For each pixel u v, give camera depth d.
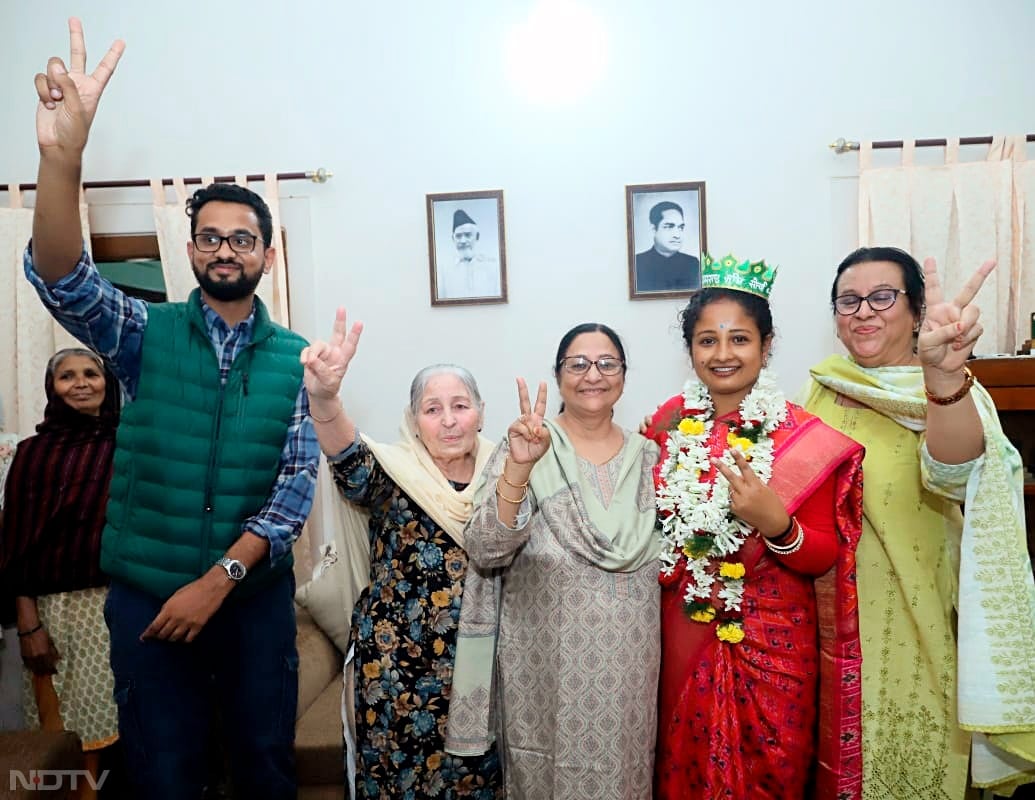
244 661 1.75
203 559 1.67
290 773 1.82
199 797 1.73
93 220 3.05
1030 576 1.49
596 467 1.65
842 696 1.52
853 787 1.53
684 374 2.98
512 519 1.48
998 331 2.83
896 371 1.64
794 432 1.58
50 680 2.27
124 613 1.68
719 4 2.95
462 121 2.99
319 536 3.06
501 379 3.03
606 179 2.98
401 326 3.04
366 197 3.02
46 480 2.26
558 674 1.50
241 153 3.03
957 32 2.92
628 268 2.97
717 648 1.55
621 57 2.97
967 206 2.83
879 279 1.63
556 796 1.49
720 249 2.98
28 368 2.92
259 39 3.01
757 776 1.53
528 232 3.00
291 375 1.77
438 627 1.66
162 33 3.02
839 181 2.96
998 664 1.47
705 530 1.53
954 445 1.43
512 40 2.97
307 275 3.05
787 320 2.99
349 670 1.82
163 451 1.67
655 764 1.62
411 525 1.71
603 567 1.51
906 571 1.59
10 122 3.03
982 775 1.56
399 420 3.05
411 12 2.99
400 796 1.63
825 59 2.95
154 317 1.71
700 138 2.97
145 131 3.03
